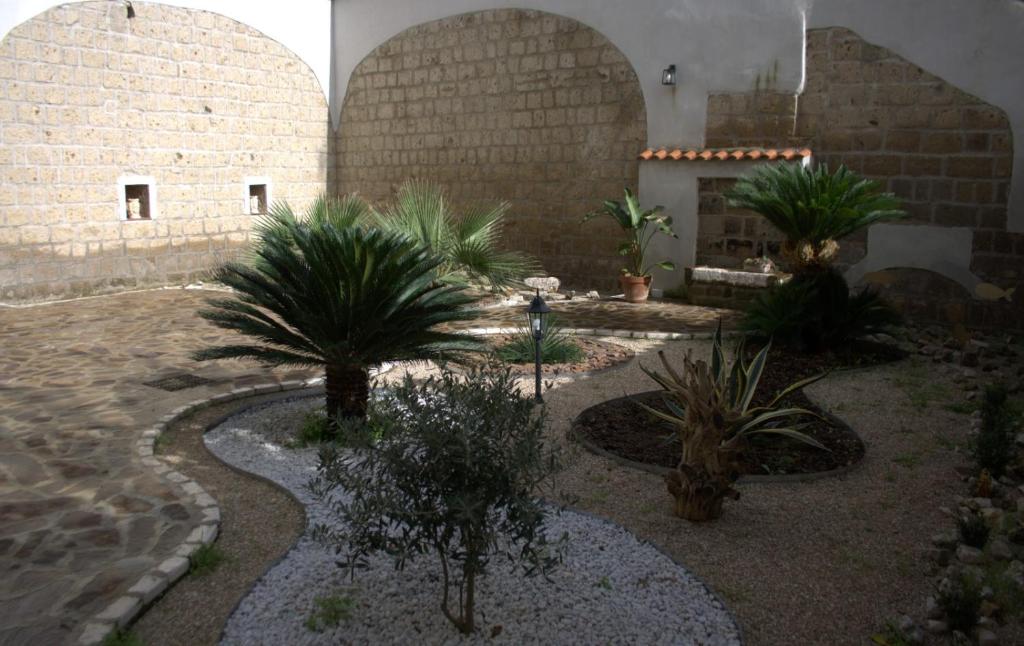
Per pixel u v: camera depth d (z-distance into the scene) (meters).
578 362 7.74
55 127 10.88
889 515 4.39
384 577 3.54
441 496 2.97
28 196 10.70
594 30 11.96
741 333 8.59
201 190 12.85
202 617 3.32
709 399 4.27
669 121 11.49
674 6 11.21
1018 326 9.39
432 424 2.92
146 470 4.94
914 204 9.90
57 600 3.43
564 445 5.42
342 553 3.74
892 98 9.89
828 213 8.01
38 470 4.95
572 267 12.69
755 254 10.97
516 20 12.66
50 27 10.67
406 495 3.00
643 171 11.59
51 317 10.06
